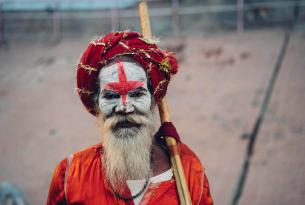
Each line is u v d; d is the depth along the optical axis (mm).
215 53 10898
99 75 2166
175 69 2303
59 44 12719
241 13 12344
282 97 8891
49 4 13789
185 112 8930
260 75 9727
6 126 9336
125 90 2113
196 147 7941
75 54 11945
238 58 10531
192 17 13531
